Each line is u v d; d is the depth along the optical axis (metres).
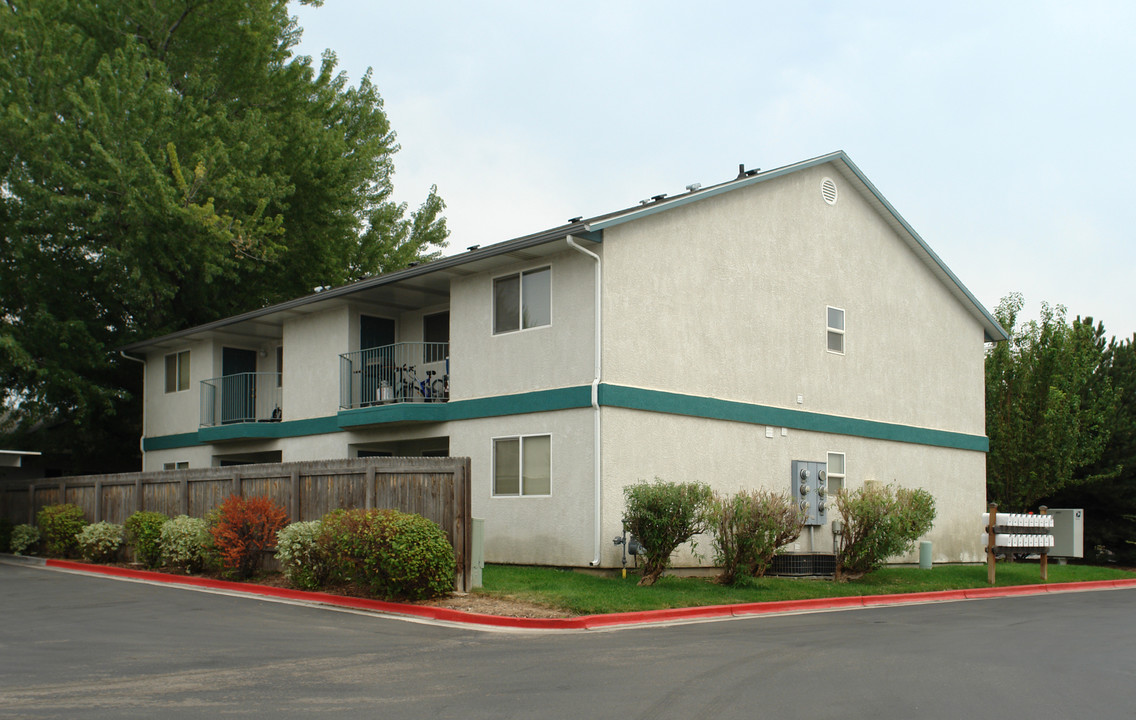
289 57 36.66
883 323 23.83
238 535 16.45
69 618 12.66
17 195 28.05
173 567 18.30
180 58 33.25
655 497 15.95
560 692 8.43
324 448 23.11
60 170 27.05
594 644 11.16
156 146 28.98
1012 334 30.00
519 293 18.95
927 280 25.42
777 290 21.00
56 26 29.33
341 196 35.62
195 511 18.98
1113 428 30.28
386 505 15.34
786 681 9.11
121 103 28.53
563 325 17.92
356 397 22.45
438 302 22.75
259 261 33.62
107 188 28.25
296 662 9.68
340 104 37.69
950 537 25.12
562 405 17.61
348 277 37.94
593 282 17.47
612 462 17.12
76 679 8.77
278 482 17.20
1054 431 27.77
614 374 17.34
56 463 34.28
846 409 22.41
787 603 15.84
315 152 33.91
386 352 23.33
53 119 28.80
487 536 18.83
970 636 12.71
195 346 27.69
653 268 18.31
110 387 31.91
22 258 28.36
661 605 14.23
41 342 28.73
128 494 20.66
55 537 21.36
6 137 27.83
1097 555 31.95
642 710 7.84
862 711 7.96
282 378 24.91
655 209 18.11
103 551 19.89
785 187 21.52
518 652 10.45
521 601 13.78
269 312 23.89
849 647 11.38
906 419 24.12
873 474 22.92
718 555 17.61
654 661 10.05
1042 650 11.55
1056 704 8.41
